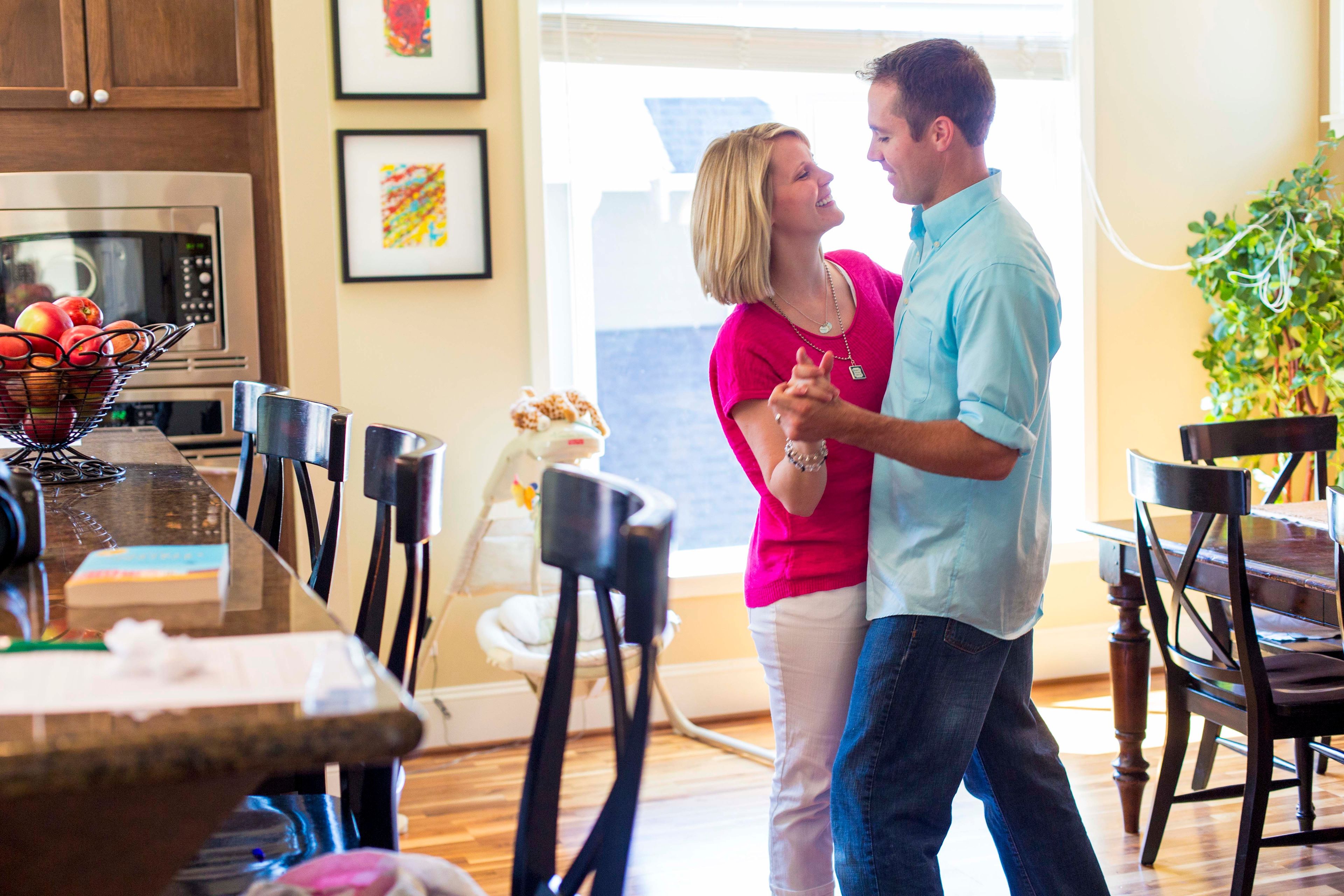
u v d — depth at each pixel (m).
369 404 3.51
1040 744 1.81
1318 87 4.26
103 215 2.86
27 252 2.83
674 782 3.21
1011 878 1.83
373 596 1.42
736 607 3.82
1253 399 4.02
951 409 1.65
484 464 3.59
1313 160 4.27
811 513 1.65
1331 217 3.87
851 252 1.94
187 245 2.92
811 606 1.75
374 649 1.41
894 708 1.64
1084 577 4.14
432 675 3.57
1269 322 3.89
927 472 1.65
